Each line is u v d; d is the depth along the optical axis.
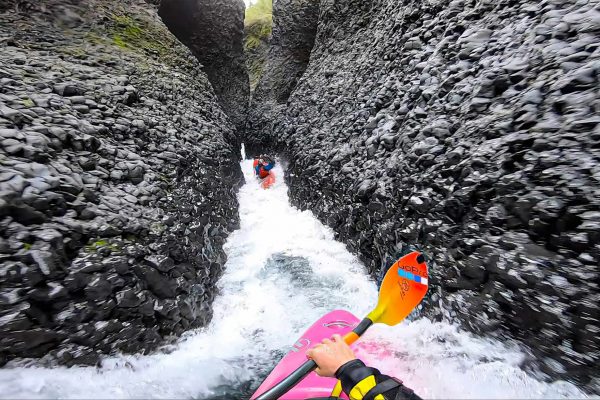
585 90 1.86
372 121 3.93
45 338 1.79
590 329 1.59
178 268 2.60
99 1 5.32
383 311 1.88
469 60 2.82
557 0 2.28
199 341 2.53
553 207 1.78
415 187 2.77
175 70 5.55
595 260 1.62
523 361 1.85
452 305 2.26
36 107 2.65
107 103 3.43
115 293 2.09
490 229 2.12
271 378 1.92
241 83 11.98
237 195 6.20
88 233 2.16
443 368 2.04
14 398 1.62
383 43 4.64
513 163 2.08
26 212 1.92
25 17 4.10
